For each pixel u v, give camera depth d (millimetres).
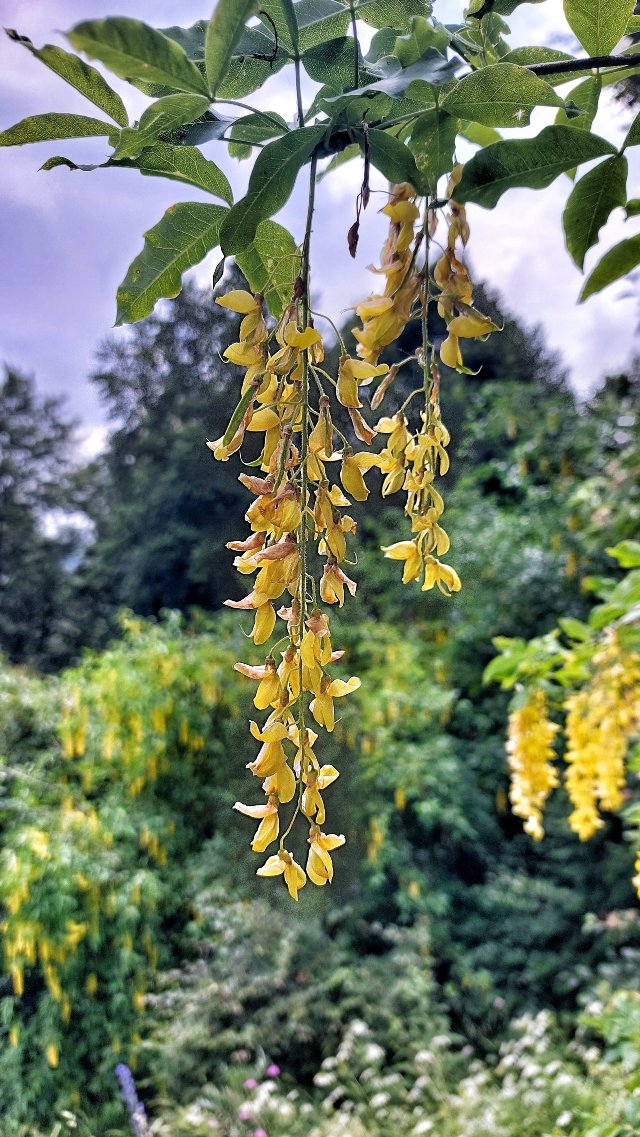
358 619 6902
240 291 596
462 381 8398
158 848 4855
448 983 4781
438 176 607
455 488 7578
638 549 1731
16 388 15078
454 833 5422
